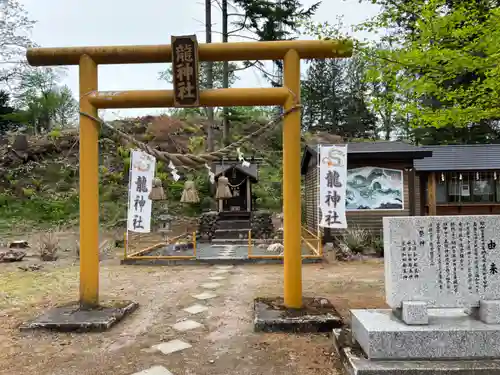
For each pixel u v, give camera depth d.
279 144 28.39
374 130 34.84
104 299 6.59
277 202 22.19
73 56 5.62
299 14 15.39
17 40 20.81
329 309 5.52
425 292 4.01
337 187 7.18
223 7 17.52
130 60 5.68
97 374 3.83
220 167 15.17
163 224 14.31
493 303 3.88
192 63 5.34
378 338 3.73
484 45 4.07
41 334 4.91
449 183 13.56
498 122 20.77
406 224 4.06
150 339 4.78
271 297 6.40
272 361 4.13
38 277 8.56
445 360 3.71
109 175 22.47
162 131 27.70
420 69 4.45
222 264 10.43
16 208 19.00
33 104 29.97
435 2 4.32
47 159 23.97
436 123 5.50
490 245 4.02
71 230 16.89
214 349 4.46
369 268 9.63
